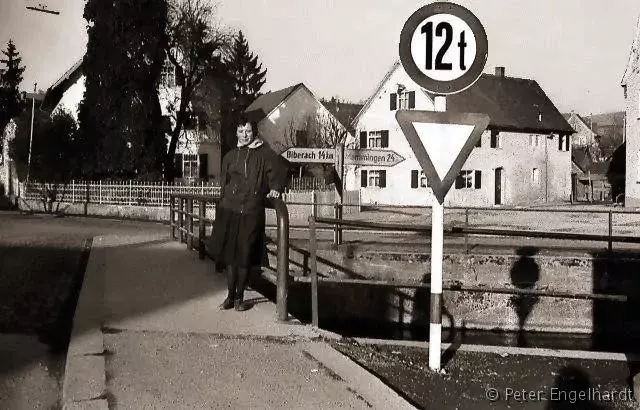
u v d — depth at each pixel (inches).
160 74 1334.9
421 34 222.8
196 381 193.2
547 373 238.2
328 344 238.8
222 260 284.4
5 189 1476.4
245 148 283.1
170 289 336.2
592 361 255.8
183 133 1501.0
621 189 2214.6
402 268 621.3
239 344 235.0
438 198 227.9
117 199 1179.9
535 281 612.1
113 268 406.0
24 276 388.2
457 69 223.5
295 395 182.7
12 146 1346.0
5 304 307.4
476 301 617.6
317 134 2006.6
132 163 1269.7
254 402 176.7
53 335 255.6
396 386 209.5
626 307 604.1
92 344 226.2
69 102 1670.8
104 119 1258.6
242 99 1657.2
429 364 236.1
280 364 211.5
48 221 997.8
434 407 193.9
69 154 1275.8
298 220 1082.1
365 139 1977.1
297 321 271.0
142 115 1269.7
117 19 1240.2
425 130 224.8
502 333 605.9
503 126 1955.0
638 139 1524.4
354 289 626.8
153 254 476.7
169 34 1365.7
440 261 234.1
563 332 608.1
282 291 269.7
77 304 296.2
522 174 2043.6
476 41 223.5
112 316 272.2
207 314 279.1
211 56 1446.9
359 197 1337.4
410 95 1825.8
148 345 230.2
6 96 1624.0
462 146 226.4
